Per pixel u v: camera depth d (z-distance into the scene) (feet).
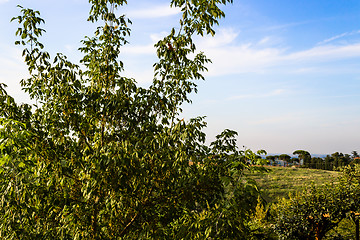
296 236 26.37
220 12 10.38
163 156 8.91
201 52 13.52
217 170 11.09
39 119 11.04
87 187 8.66
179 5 11.06
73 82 10.87
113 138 11.07
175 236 9.55
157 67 11.75
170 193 10.00
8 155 7.66
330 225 27.20
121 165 8.25
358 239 25.44
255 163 8.71
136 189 9.64
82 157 10.18
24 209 8.42
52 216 9.84
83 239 9.12
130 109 10.66
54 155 9.96
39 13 11.48
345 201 25.39
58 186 10.33
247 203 7.85
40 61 11.46
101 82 12.25
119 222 10.15
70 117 10.63
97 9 12.64
